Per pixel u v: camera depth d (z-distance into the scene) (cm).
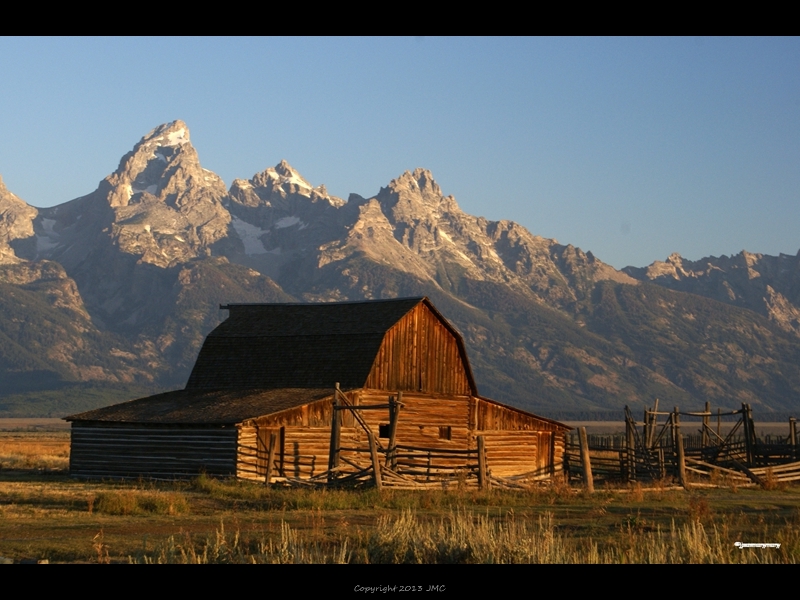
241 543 5306
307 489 8538
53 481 10262
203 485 9056
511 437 12519
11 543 5366
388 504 7556
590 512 7200
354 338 11825
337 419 9256
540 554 4672
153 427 10706
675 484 10062
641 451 11644
